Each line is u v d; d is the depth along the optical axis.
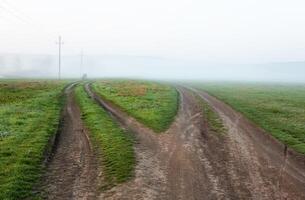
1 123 30.86
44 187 16.80
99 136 27.23
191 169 19.64
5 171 18.20
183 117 37.88
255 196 15.95
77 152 23.03
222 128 32.44
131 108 42.12
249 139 28.23
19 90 65.31
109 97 54.91
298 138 29.33
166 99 54.31
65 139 26.64
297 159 22.80
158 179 17.84
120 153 22.28
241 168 20.20
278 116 41.09
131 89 72.31
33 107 41.62
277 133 30.72
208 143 26.25
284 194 16.36
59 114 37.84
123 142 25.27
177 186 16.92
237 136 29.19
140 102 48.34
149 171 19.06
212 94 72.12
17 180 17.02
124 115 38.19
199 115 39.94
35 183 17.19
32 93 59.94
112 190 16.38
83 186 16.94
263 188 17.03
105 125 31.55
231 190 16.59
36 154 21.59
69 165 20.27
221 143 26.44
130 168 19.41
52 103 46.62
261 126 34.09
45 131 28.05
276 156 23.27
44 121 32.66
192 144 25.70
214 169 19.80
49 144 24.61
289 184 17.80
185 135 28.77
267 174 19.28
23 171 18.45
